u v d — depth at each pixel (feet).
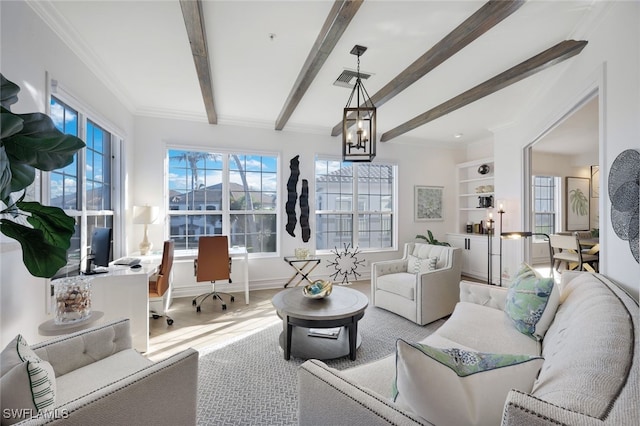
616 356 2.84
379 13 6.97
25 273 6.42
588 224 21.57
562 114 9.48
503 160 15.01
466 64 9.31
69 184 8.63
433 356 2.97
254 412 5.93
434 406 2.81
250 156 15.67
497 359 3.08
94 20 7.34
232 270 14.90
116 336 5.41
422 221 19.24
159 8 6.93
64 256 4.50
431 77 10.21
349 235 17.83
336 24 6.82
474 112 13.58
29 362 3.36
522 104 12.66
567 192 21.11
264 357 8.09
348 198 17.87
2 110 3.37
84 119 8.96
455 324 6.70
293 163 16.07
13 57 5.97
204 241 12.20
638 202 5.67
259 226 15.81
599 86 6.99
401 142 18.75
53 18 7.07
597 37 7.20
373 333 9.68
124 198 12.09
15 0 6.01
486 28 6.98
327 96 11.95
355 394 3.13
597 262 15.03
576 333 3.91
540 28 7.54
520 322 6.11
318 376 3.51
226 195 15.12
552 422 1.99
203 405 6.12
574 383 2.64
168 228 14.12
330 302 8.48
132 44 8.39
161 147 13.79
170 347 8.78
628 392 2.29
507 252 14.99
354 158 8.29
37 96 6.72
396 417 2.75
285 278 15.92
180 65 9.59
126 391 3.30
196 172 14.73
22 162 4.15
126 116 12.39
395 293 11.34
